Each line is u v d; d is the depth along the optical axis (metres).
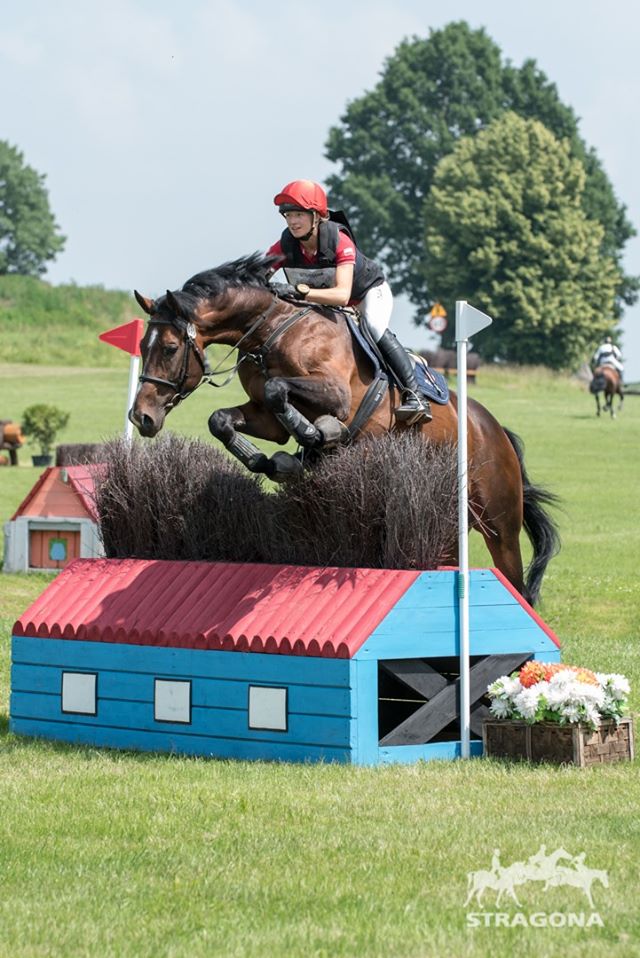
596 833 7.73
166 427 43.66
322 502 10.84
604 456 40.66
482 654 10.55
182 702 10.52
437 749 10.23
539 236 95.69
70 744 10.96
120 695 10.88
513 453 13.16
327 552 10.96
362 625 9.84
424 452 10.77
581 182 99.19
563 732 9.86
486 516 12.91
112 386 58.44
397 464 10.55
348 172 113.94
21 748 10.70
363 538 10.73
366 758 9.80
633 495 32.72
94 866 7.20
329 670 9.80
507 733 10.14
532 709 9.84
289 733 10.00
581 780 9.25
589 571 22.25
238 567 11.02
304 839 7.67
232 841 7.64
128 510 12.09
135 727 10.80
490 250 95.00
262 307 10.59
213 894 6.70
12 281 84.06
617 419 51.34
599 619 18.44
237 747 10.25
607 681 10.14
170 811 8.35
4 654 14.80
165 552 12.00
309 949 5.89
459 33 114.69
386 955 5.82
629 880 6.84
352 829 7.89
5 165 143.88
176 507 11.84
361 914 6.36
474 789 8.95
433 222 99.69
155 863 7.23
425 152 111.38
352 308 11.19
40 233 146.25
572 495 32.56
